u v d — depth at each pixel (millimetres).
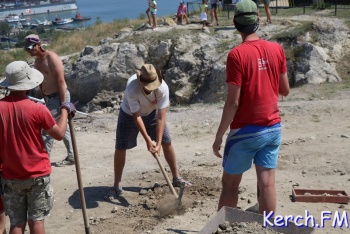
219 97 15695
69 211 6480
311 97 12203
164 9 95188
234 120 4836
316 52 14773
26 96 4770
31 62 21531
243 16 4824
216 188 6777
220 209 4672
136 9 136000
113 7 154000
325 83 13930
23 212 4824
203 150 8648
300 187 6578
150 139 6258
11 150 4594
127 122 6605
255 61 4707
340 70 14633
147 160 8281
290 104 11125
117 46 17781
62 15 134000
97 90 17641
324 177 6918
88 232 5469
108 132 10422
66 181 7574
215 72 15805
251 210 5473
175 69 16750
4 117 4582
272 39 15656
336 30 15555
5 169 4680
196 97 16234
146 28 19125
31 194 4730
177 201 6062
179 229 5637
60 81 7332
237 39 16922
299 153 7934
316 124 9562
